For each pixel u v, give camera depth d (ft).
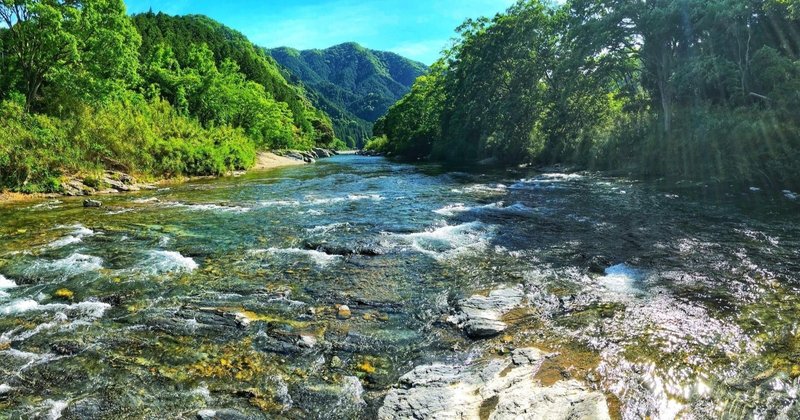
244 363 16.52
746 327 18.08
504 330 18.78
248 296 23.34
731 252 29.55
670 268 26.50
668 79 94.38
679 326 18.38
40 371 15.89
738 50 90.17
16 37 94.79
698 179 69.00
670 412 12.76
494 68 149.07
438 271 27.22
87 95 102.32
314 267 28.32
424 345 17.97
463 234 36.73
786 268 25.80
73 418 13.29
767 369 14.84
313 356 17.11
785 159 59.88
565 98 122.21
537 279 25.25
